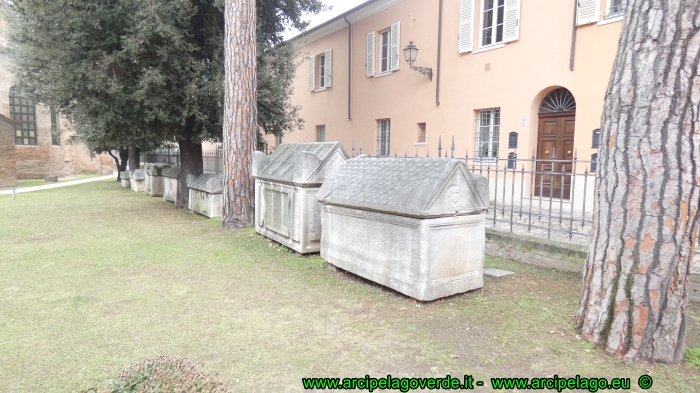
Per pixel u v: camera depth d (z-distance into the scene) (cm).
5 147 2234
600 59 909
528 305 401
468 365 292
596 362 294
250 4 830
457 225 413
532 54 1033
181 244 692
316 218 604
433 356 304
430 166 412
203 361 296
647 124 280
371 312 388
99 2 909
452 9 1221
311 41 1914
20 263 569
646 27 279
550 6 991
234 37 817
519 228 728
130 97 930
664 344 290
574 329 343
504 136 1105
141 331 347
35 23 913
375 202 425
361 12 1563
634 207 290
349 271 486
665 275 284
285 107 1518
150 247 669
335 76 1770
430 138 1313
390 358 302
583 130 943
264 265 557
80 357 301
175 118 1007
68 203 1357
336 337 336
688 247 283
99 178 3075
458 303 407
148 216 1041
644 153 282
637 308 293
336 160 605
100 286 468
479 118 1193
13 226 884
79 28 904
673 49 269
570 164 990
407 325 358
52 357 301
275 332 345
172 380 238
